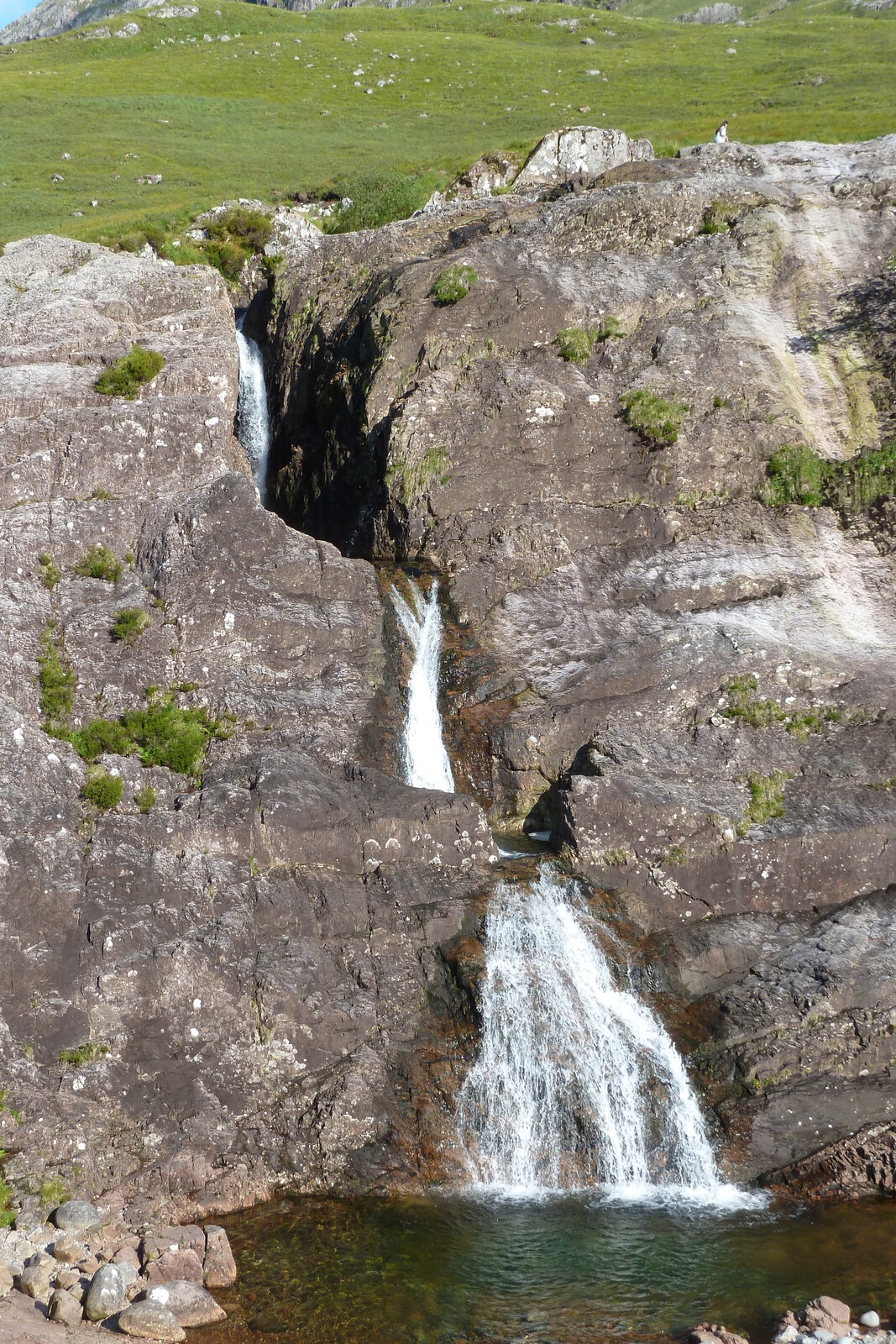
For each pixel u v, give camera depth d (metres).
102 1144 12.09
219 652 17.88
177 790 15.88
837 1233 11.49
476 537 21.08
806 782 16.67
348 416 24.69
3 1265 10.26
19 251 29.33
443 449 21.80
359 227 37.88
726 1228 11.62
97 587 18.45
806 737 17.27
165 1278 10.45
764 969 14.51
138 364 23.06
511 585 20.33
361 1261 10.97
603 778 16.22
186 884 14.25
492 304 24.34
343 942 14.51
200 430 21.45
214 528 18.95
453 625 19.86
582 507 21.36
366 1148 12.65
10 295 27.14
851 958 14.31
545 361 23.47
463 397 22.58
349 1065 13.28
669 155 37.47
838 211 27.56
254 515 19.22
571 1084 13.31
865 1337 9.58
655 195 27.62
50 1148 11.84
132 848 14.43
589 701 17.88
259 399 30.38
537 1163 12.77
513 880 15.57
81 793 15.23
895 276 25.47
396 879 15.28
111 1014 12.89
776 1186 12.41
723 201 27.42
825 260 26.12
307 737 17.02
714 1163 12.68
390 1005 14.02
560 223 27.67
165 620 17.94
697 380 22.92
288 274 31.06
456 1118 13.08
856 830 15.73
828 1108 13.02
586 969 14.48
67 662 17.06
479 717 18.31
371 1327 9.96
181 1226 11.36
